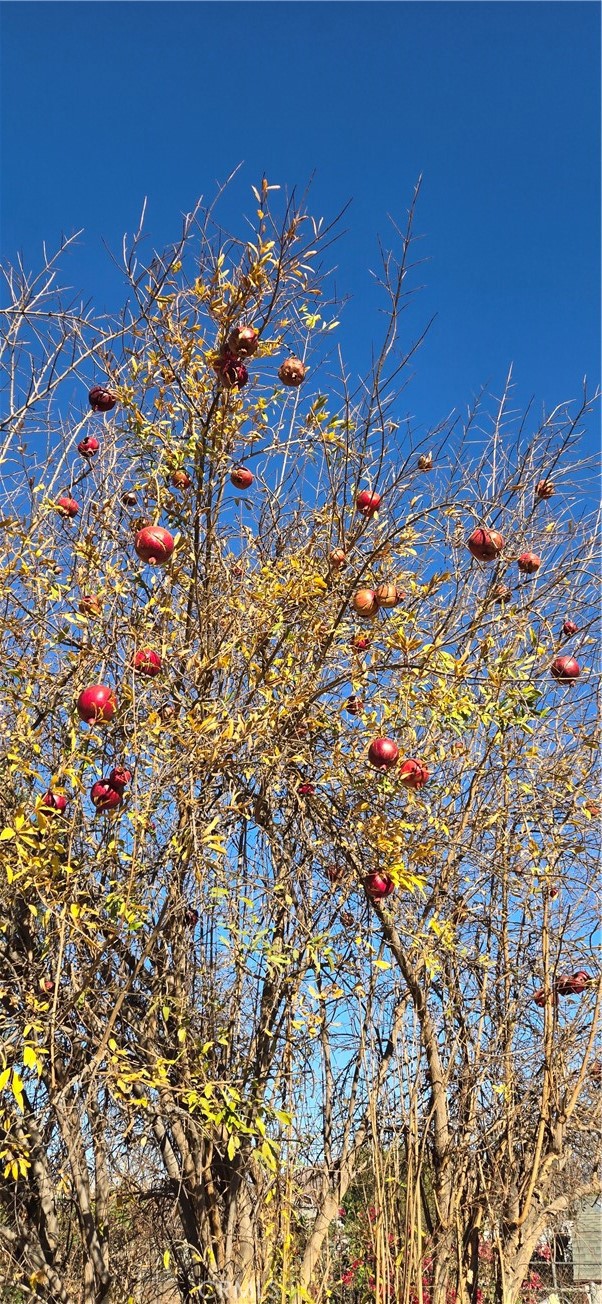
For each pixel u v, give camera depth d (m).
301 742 3.15
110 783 3.00
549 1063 3.60
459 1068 3.77
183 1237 3.29
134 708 2.93
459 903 3.60
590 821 3.79
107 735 3.09
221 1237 3.08
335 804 3.28
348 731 3.29
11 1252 3.12
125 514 3.49
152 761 2.89
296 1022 2.92
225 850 2.74
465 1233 3.55
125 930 2.97
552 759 3.92
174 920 3.10
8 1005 3.02
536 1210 3.56
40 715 3.15
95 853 3.01
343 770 3.27
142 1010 3.15
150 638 3.20
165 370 3.20
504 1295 3.38
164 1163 3.23
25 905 3.12
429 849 3.26
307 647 3.27
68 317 3.04
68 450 3.46
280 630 3.22
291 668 3.29
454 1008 3.69
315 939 3.01
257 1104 2.86
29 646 3.29
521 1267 3.43
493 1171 3.59
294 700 3.04
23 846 2.72
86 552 3.14
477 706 3.21
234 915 3.09
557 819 3.91
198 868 2.85
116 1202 3.28
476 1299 3.44
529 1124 3.74
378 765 3.06
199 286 3.04
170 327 3.12
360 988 3.24
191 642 3.27
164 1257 2.90
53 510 3.32
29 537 3.11
